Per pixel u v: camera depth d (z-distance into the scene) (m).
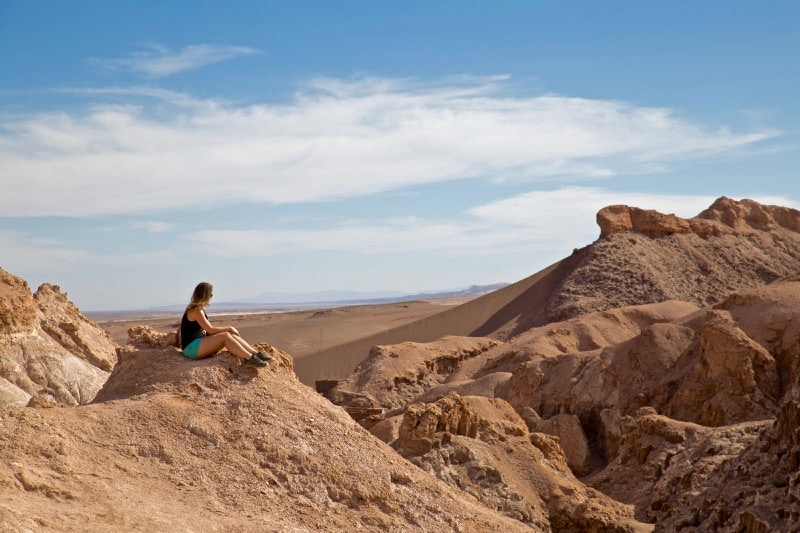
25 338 27.09
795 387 24.91
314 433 13.90
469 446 27.02
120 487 11.45
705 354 46.00
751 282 106.44
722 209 121.62
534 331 75.56
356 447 14.16
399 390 70.44
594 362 52.88
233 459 12.80
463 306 109.50
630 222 112.81
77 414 12.58
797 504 20.72
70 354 28.22
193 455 12.65
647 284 100.50
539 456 28.11
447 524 13.62
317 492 12.98
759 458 25.02
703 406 44.06
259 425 13.51
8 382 25.50
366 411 49.78
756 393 43.06
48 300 30.56
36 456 11.40
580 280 103.12
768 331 46.59
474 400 31.30
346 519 12.77
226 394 13.84
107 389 14.18
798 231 125.56
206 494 12.04
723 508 23.27
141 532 10.49
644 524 25.03
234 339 14.34
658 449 32.53
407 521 13.33
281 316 188.25
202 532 10.94
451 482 25.70
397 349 75.12
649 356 50.44
